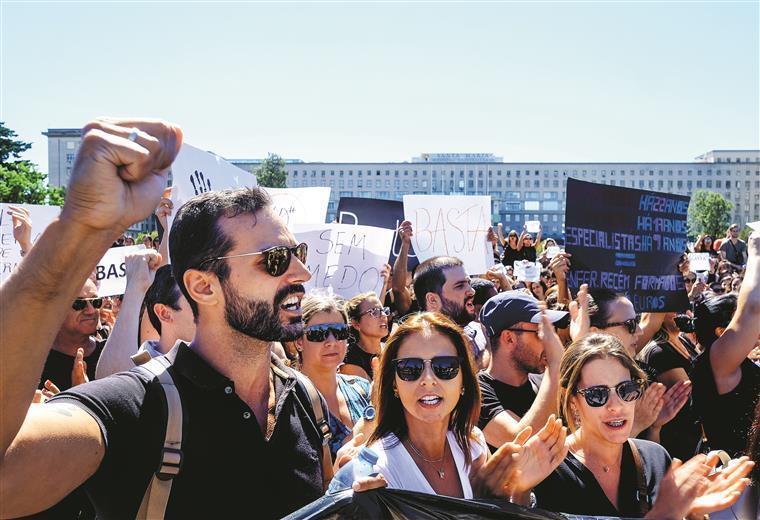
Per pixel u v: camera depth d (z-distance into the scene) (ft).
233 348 6.23
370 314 16.08
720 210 309.63
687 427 14.21
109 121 4.21
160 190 4.25
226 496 5.85
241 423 6.06
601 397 8.98
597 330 13.76
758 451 8.59
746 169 433.89
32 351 3.90
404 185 426.92
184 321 9.74
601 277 16.96
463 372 8.25
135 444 5.63
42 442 4.73
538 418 10.34
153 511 5.57
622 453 9.39
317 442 6.95
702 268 40.57
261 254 6.07
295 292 6.31
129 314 10.46
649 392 10.84
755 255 12.80
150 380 5.88
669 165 434.30
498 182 430.61
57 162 341.21
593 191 16.90
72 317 12.60
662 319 17.90
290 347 14.88
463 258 25.89
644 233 17.62
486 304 12.40
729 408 12.69
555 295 18.69
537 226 49.32
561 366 9.60
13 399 3.89
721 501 7.93
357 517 5.94
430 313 8.23
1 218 18.11
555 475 9.09
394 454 7.81
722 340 12.74
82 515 7.16
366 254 21.18
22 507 4.71
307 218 21.65
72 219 3.89
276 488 6.24
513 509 6.56
